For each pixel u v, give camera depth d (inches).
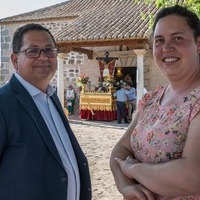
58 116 104.1
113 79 649.0
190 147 66.9
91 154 346.6
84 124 577.6
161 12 81.6
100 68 706.8
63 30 642.8
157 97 84.7
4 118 88.1
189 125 70.2
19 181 87.5
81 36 589.0
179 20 78.1
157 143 74.9
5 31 773.9
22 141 88.4
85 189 106.5
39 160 89.4
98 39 573.6
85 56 722.8
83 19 682.2
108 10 714.8
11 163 88.1
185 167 65.9
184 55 77.3
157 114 79.7
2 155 88.7
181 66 77.6
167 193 69.4
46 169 90.7
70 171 98.9
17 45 100.4
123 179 81.3
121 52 685.3
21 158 87.9
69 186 98.3
